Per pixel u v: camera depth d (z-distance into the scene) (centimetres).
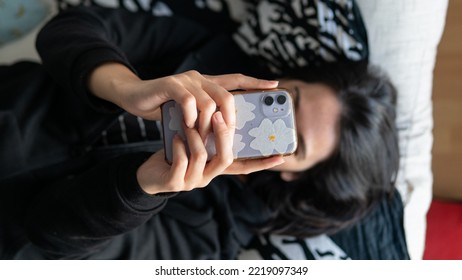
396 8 86
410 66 92
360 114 81
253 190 93
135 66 84
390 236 94
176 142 47
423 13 88
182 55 87
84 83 59
